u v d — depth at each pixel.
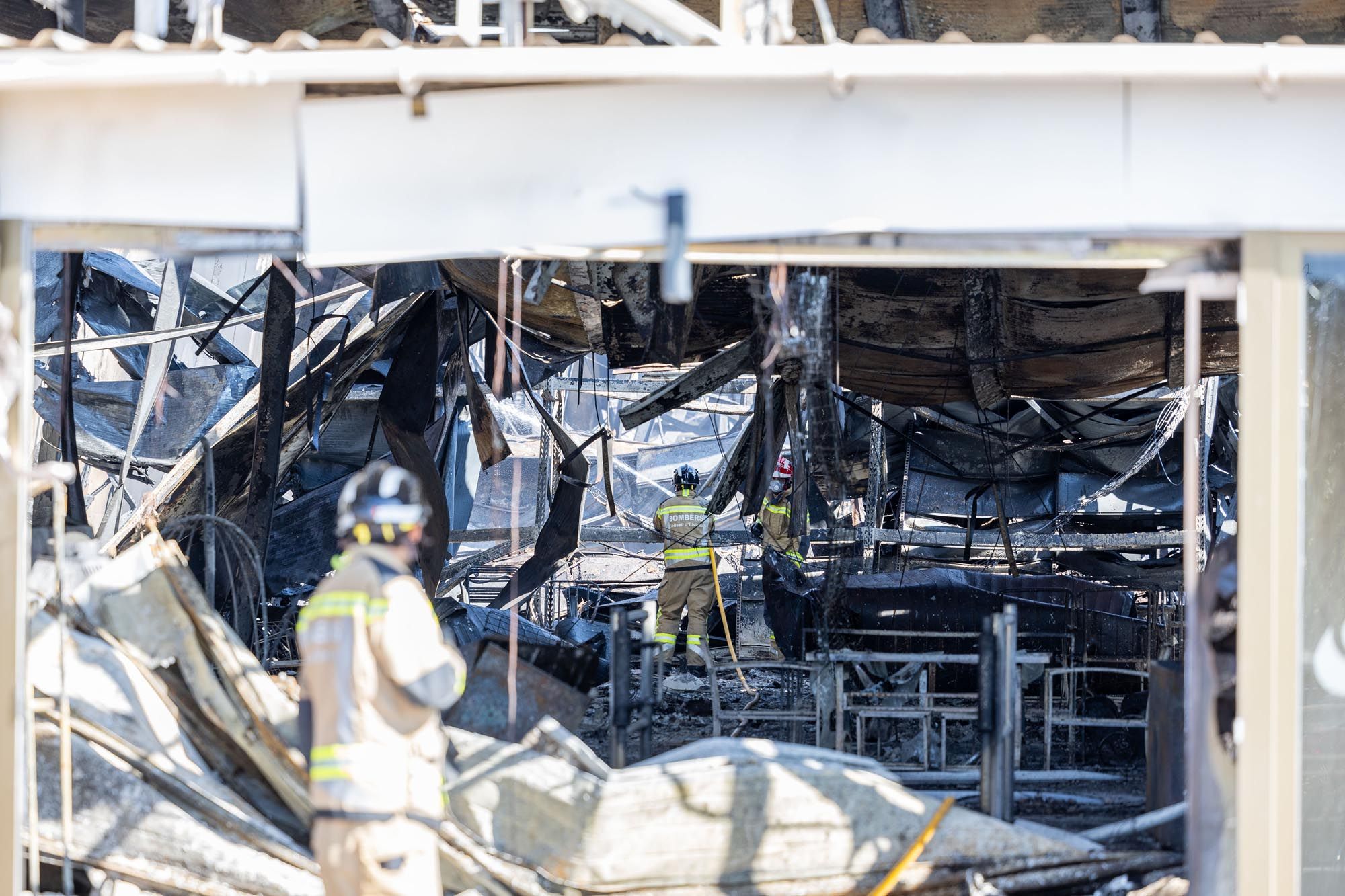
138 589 18.16
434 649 13.74
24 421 15.46
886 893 17.05
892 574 34.16
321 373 36.81
